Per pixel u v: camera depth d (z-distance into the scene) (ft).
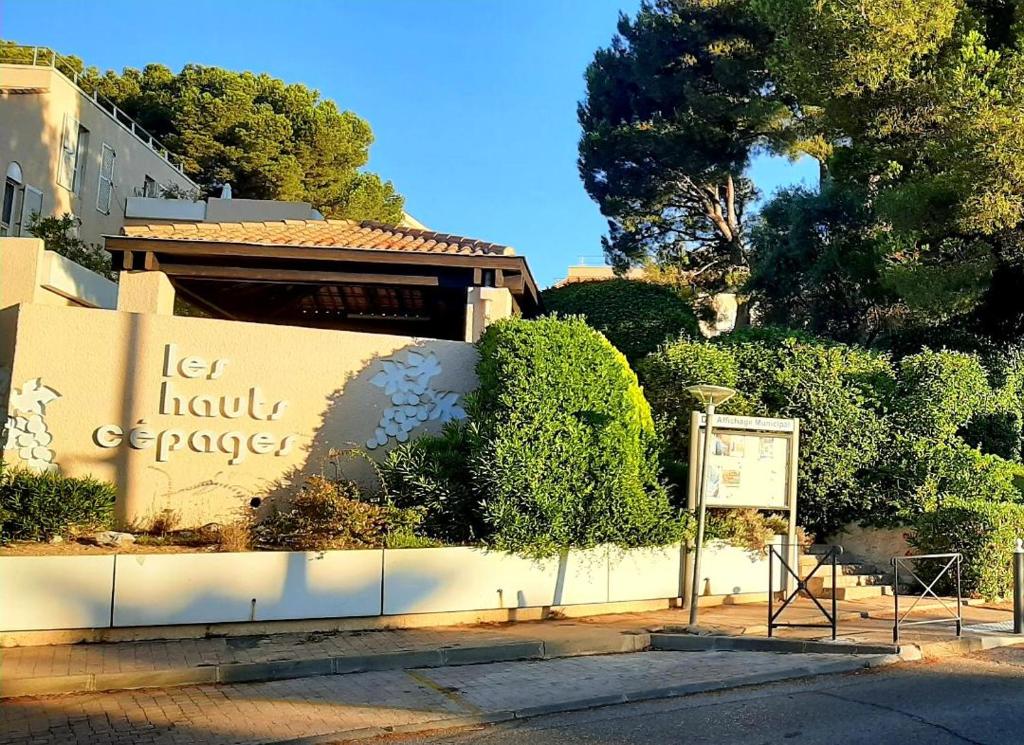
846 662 27.61
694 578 32.81
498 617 33.22
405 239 51.01
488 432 34.55
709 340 50.44
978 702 23.02
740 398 43.42
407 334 67.82
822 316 67.36
